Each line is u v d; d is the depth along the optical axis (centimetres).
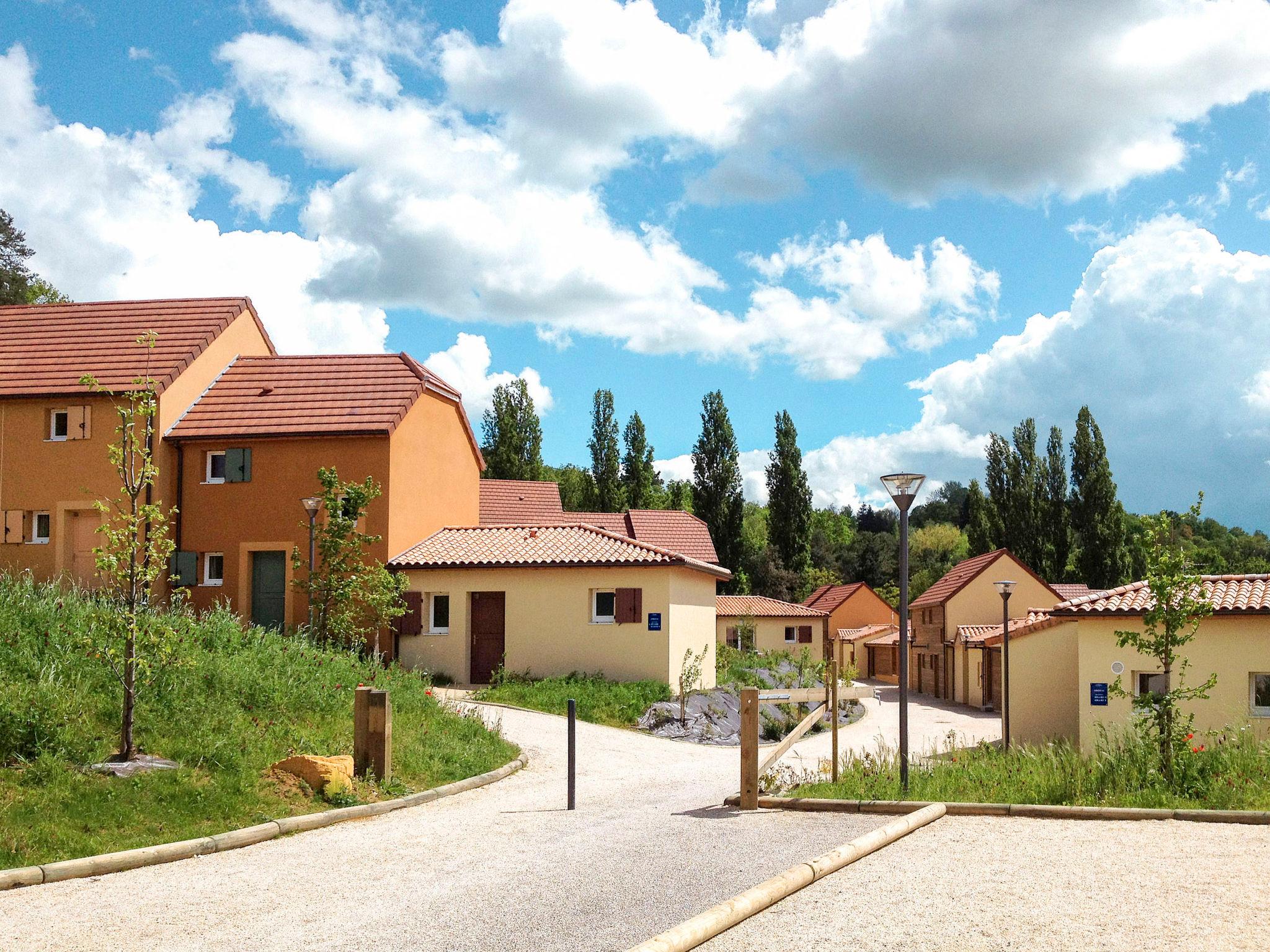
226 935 636
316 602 2323
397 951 595
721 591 6788
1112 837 881
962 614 4947
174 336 2855
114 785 1006
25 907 715
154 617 1202
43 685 1165
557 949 589
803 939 584
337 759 1162
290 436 2662
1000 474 6719
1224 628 1903
